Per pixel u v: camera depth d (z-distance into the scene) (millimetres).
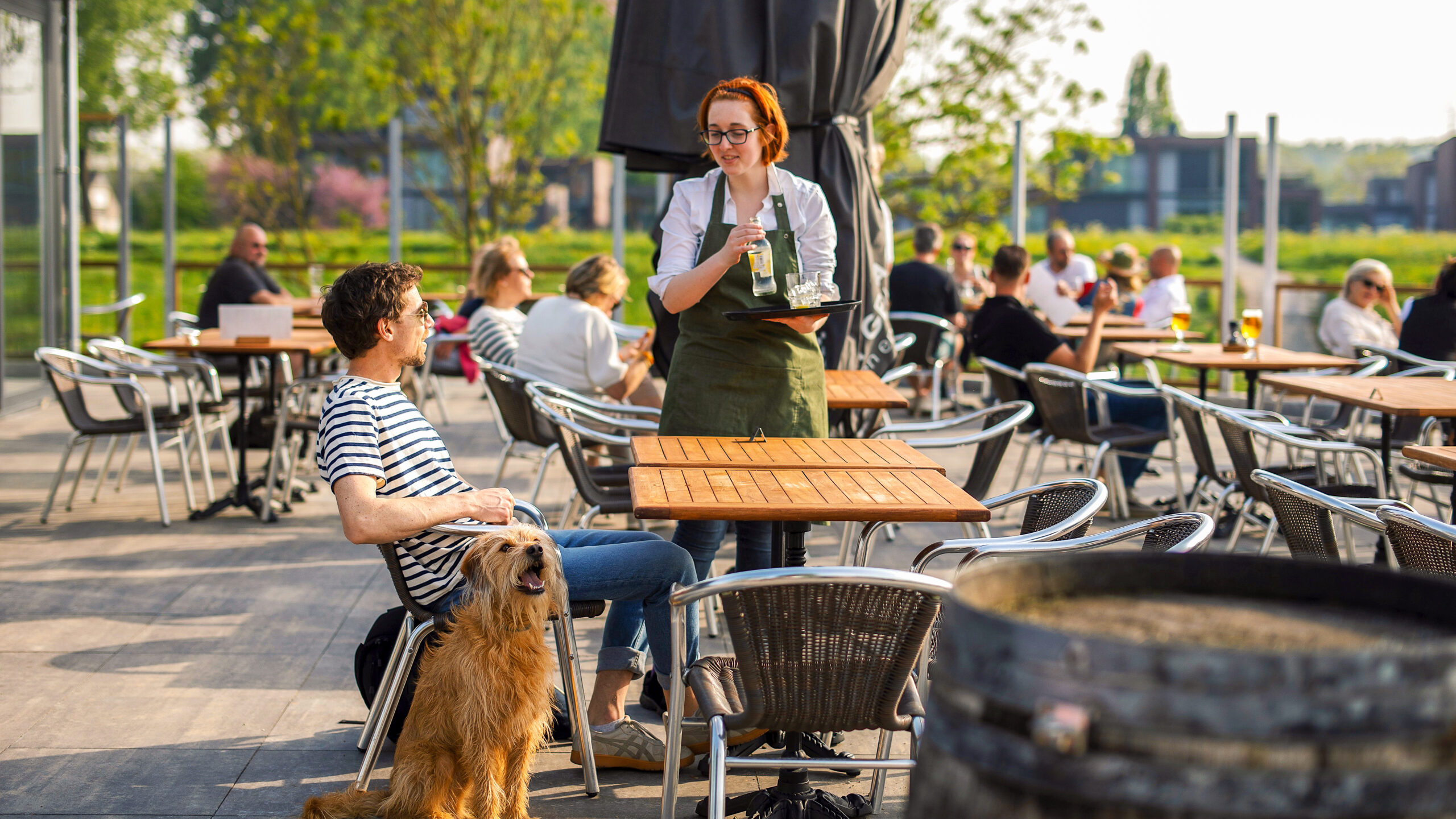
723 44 4281
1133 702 1022
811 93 4355
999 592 1249
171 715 3023
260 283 7523
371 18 13547
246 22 14070
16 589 4133
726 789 2639
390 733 2807
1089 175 12312
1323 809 991
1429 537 2273
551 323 4793
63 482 6043
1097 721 1033
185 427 5324
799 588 1897
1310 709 992
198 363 5293
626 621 2805
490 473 6312
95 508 5473
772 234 3045
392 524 2385
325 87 14453
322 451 2459
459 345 6891
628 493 3898
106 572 4371
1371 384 4359
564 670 2586
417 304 2561
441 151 13969
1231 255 9391
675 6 4312
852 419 4660
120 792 2574
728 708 2090
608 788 2650
